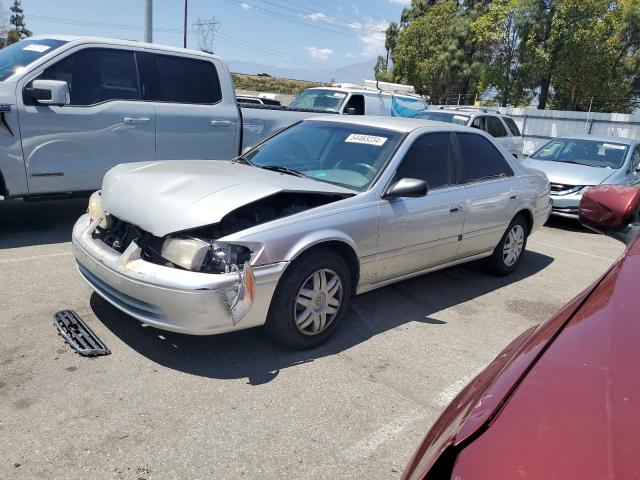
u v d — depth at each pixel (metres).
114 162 6.22
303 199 4.05
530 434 1.22
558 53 26.77
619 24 25.89
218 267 3.28
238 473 2.59
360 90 13.37
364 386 3.46
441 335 4.35
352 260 4.05
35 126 5.61
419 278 5.77
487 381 1.66
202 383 3.33
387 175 4.29
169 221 3.35
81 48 5.95
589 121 24.67
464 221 4.95
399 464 2.75
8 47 6.41
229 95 7.16
